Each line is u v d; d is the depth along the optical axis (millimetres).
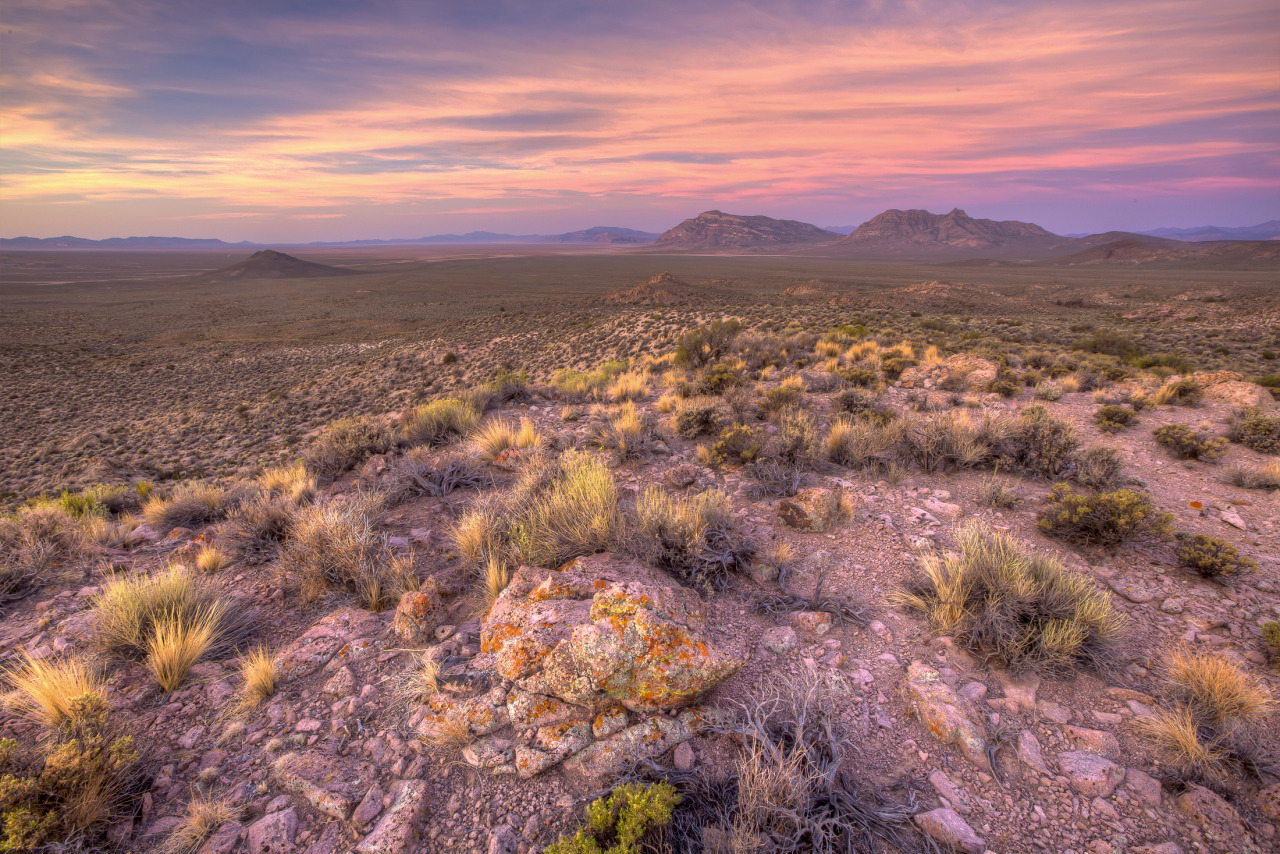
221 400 54688
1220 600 4441
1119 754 3021
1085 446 8719
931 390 13398
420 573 5012
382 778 2941
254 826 2684
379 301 186375
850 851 2539
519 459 7992
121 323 140750
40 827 2438
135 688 3578
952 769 2986
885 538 5578
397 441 9242
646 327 52906
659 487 6984
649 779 2871
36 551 5426
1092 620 3834
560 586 3873
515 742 3092
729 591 4613
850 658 3809
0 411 52906
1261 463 8008
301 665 3811
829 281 198250
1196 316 63156
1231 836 2594
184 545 6117
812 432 7922
